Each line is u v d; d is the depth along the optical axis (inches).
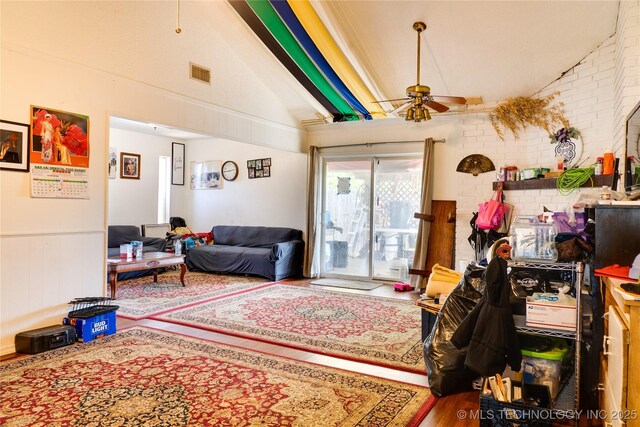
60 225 148.5
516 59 174.6
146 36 175.5
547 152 188.4
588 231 106.7
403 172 261.7
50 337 135.9
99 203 160.2
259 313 184.2
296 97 247.9
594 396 95.0
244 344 144.3
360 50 186.4
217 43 209.2
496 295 89.6
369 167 271.6
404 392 109.0
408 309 194.1
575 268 91.3
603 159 147.5
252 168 322.0
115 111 164.2
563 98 177.6
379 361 130.3
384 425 92.4
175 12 186.5
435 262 238.1
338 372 121.3
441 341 109.9
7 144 133.9
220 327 162.9
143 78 174.7
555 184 166.7
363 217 273.6
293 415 95.9
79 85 152.7
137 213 324.8
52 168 145.7
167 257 232.7
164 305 196.4
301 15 169.2
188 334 154.2
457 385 107.1
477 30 161.2
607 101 154.5
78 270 154.0
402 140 256.4
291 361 129.1
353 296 221.6
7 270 134.6
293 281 265.1
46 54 142.8
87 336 145.1
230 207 333.7
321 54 193.3
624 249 93.0
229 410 97.8
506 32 159.3
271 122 249.6
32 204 140.8
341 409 99.1
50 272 145.7
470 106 217.8
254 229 309.7
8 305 134.8
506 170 201.9
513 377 100.5
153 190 335.6
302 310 190.2
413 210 258.5
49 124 144.2
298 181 299.1
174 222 344.5
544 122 189.3
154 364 125.1
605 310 88.6
